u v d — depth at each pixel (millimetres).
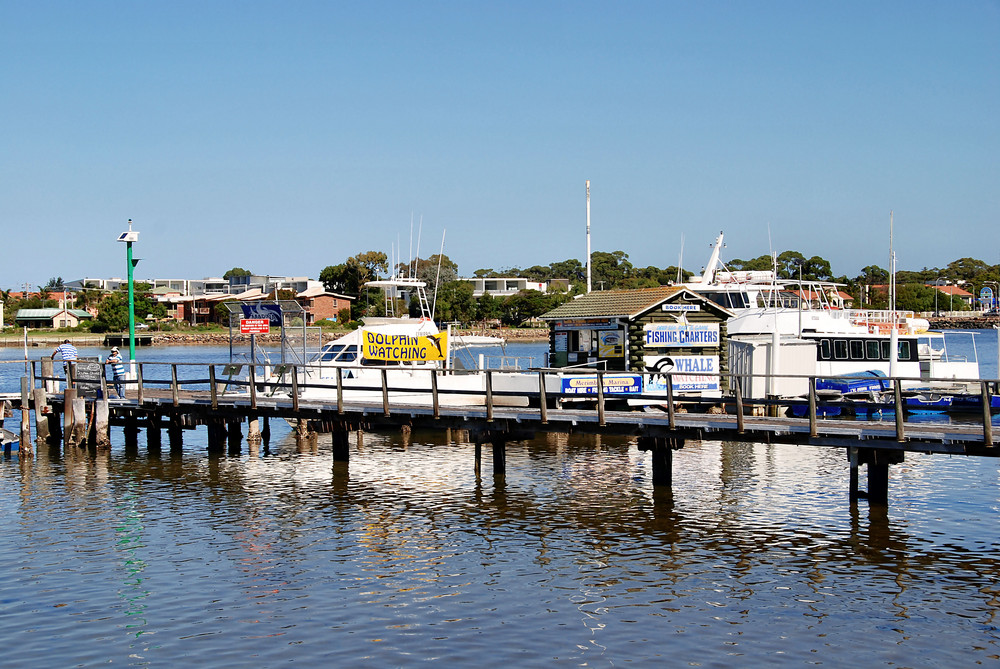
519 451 31547
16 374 72562
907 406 38781
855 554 18766
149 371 70250
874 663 13820
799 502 23000
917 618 15445
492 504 23281
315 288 128500
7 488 25328
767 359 37406
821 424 21594
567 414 23672
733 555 18781
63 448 31750
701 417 23109
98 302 147125
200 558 18812
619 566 18172
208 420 30250
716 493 24109
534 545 19641
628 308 32906
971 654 14086
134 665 13812
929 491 24078
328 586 17125
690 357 33250
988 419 18781
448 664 13812
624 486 25250
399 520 21766
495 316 122750
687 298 33406
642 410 29688
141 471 27812
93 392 31344
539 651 14250
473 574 17766
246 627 15211
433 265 123312
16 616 15688
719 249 50344
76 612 15852
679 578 17453
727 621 15383
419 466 28578
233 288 154000
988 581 17141
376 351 33500
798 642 14547
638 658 14008
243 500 23906
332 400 30219
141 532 20734
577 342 34375
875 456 21562
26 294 171750
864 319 41781
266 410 28578
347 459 28047
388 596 16594
